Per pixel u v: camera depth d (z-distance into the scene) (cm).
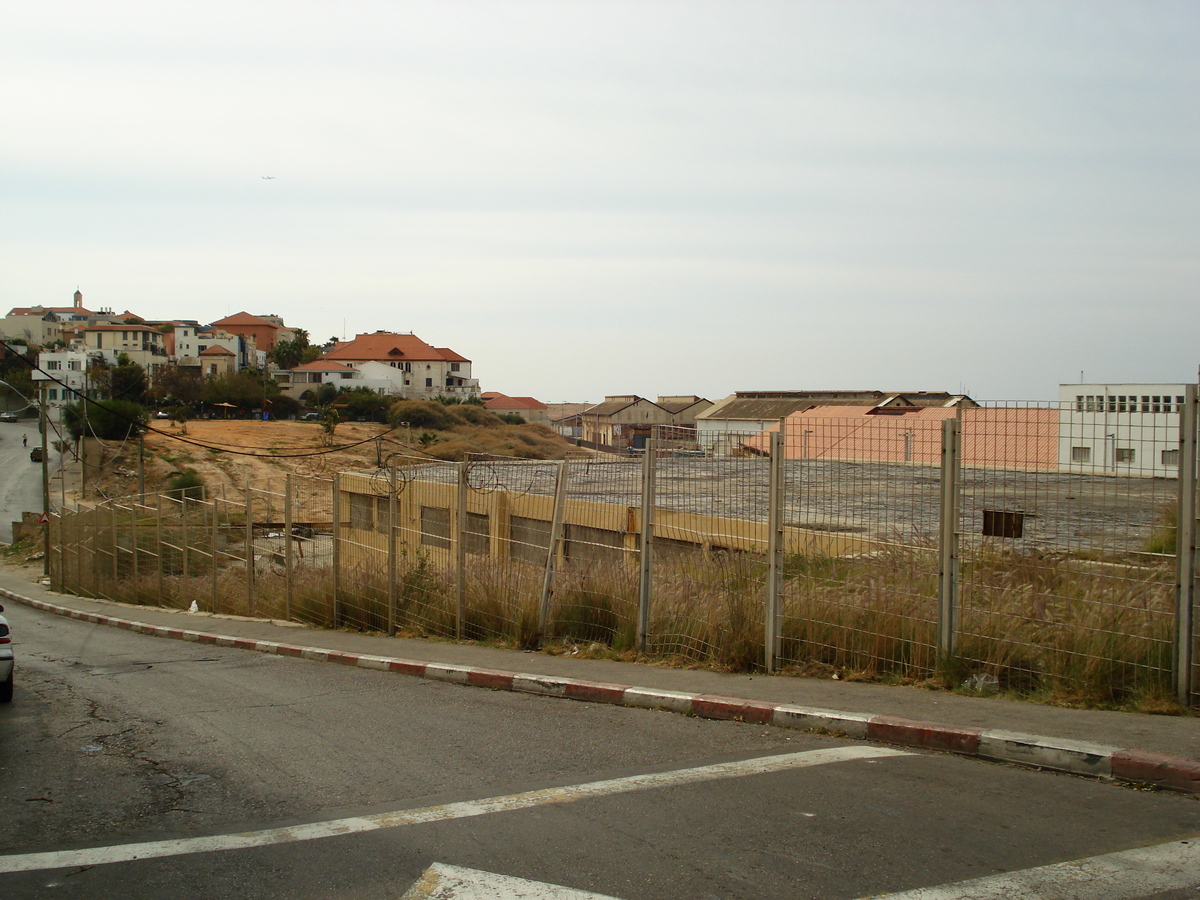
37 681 1124
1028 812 496
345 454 6756
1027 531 763
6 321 14238
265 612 1891
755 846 459
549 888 421
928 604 790
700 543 989
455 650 1176
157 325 13075
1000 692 723
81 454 6050
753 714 724
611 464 1360
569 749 668
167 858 483
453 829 505
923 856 439
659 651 980
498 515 1587
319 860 471
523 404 12100
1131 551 709
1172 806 501
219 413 9425
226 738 758
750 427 5897
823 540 885
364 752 688
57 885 450
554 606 1140
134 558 2661
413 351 12088
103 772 666
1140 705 654
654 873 432
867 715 673
